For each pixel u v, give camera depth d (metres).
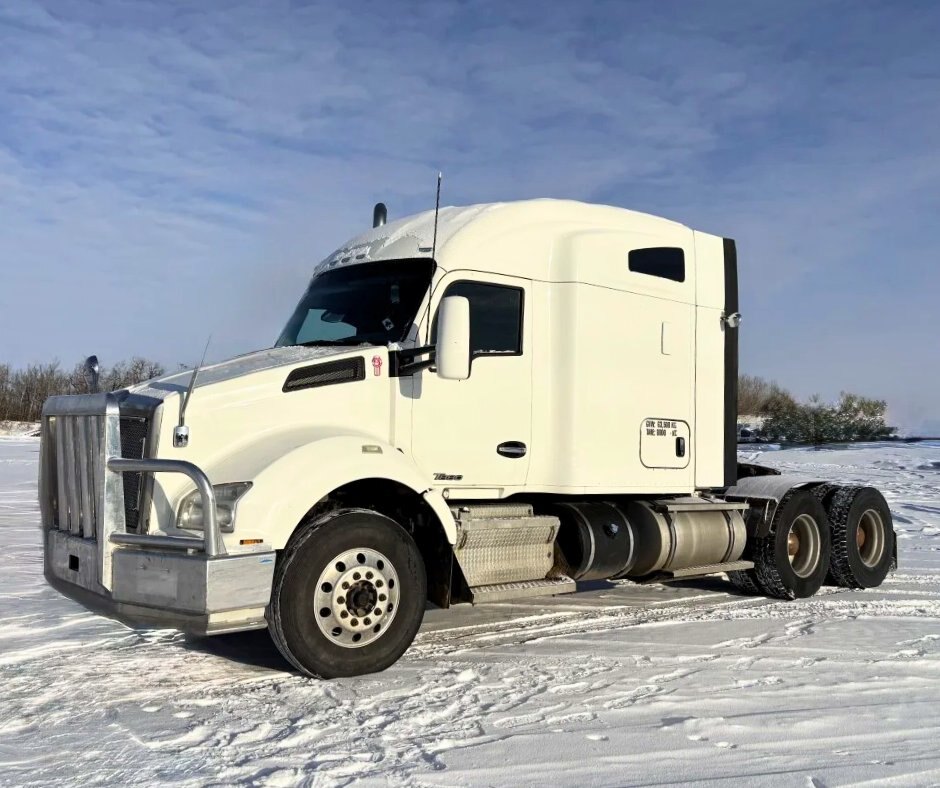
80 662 5.74
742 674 5.55
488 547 6.45
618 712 4.73
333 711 4.72
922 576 10.02
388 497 6.12
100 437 5.27
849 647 6.34
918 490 19.56
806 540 8.77
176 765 3.94
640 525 7.59
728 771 3.88
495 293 6.74
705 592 8.89
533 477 6.87
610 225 7.57
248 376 5.69
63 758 4.04
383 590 5.54
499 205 7.06
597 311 7.21
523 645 6.39
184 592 4.92
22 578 8.61
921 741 4.29
